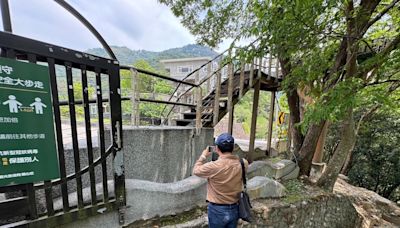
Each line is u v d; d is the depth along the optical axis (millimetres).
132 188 2146
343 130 4480
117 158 1952
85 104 1721
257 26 2953
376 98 2656
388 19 4266
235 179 2098
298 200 3621
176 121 4668
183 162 3352
